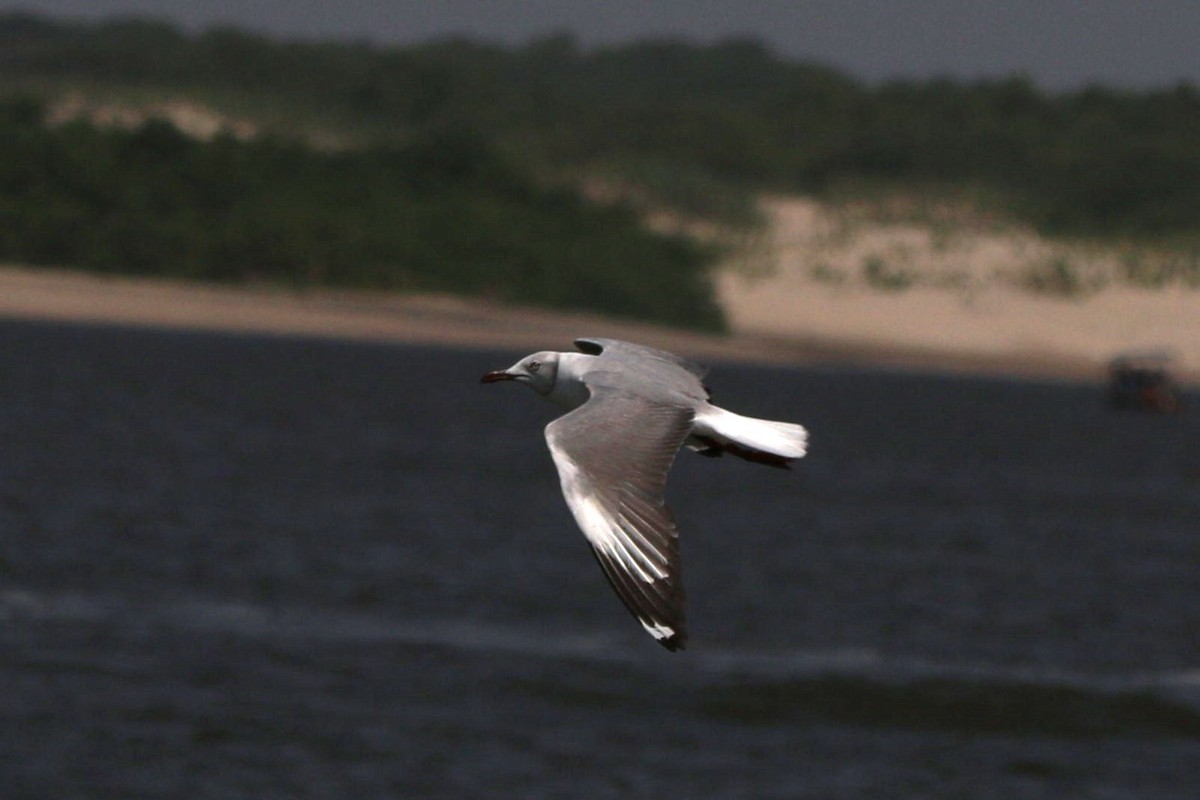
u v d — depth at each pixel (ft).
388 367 322.96
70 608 94.02
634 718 78.43
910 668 91.25
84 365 275.18
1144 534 155.22
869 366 407.03
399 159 416.05
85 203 368.27
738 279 453.58
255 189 383.04
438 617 97.96
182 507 134.41
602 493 26.18
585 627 97.30
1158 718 83.56
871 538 142.20
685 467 211.41
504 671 85.20
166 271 363.76
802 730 78.33
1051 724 81.87
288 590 103.60
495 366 338.75
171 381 261.24
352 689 80.18
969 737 79.15
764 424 28.60
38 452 165.78
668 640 25.29
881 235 499.92
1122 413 334.44
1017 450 242.37
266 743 71.36
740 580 117.29
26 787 65.10
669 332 392.06
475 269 381.60
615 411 27.63
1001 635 102.78
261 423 215.51
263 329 353.51
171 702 76.07
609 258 394.52
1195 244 499.51
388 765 69.56
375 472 169.37
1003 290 465.88
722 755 73.72
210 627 91.35
